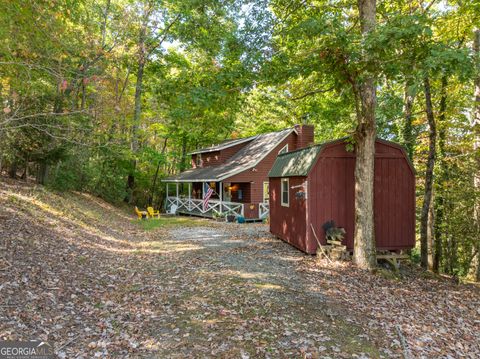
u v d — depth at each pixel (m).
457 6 10.53
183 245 11.16
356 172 8.86
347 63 7.43
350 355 4.29
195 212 22.81
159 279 6.96
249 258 9.27
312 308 5.73
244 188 21.41
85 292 5.71
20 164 14.15
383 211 9.85
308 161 9.92
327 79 9.10
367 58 6.96
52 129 11.91
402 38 6.40
